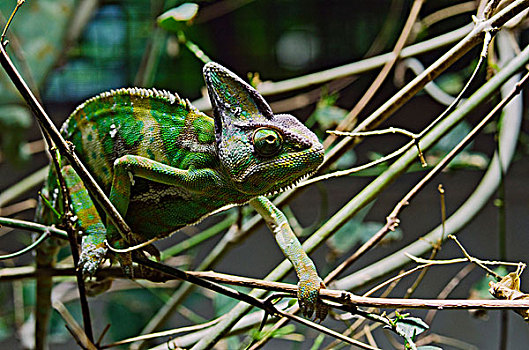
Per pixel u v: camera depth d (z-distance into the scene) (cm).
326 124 150
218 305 148
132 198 122
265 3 226
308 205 228
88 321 122
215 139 120
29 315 172
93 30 218
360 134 120
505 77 130
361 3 227
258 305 119
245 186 119
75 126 123
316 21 228
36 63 182
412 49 141
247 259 225
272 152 119
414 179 225
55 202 126
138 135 122
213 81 119
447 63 121
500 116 139
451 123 130
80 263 120
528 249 218
